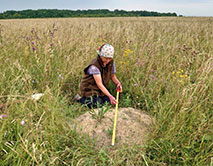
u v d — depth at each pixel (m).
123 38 5.91
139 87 3.62
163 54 5.00
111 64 3.26
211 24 12.91
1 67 3.81
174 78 3.51
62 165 2.13
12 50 4.88
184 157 2.19
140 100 3.41
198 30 9.49
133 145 2.36
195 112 2.50
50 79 3.63
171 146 2.23
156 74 3.89
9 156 1.92
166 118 2.63
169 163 2.20
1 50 4.59
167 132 2.42
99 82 3.15
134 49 5.11
